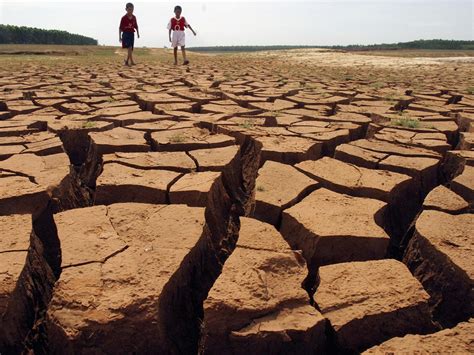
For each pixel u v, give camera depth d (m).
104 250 2.41
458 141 5.55
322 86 10.05
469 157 4.20
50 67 14.42
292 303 2.12
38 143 4.48
